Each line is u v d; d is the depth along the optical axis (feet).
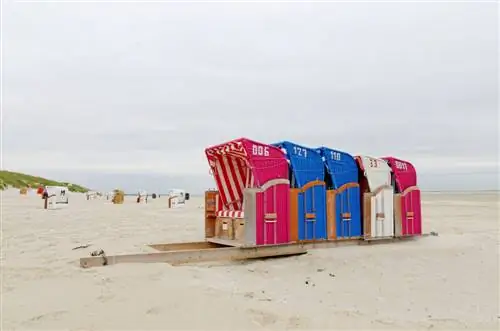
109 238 34.04
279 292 17.71
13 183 214.90
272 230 25.38
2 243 30.37
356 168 30.09
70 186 283.79
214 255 23.34
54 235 35.88
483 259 25.14
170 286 17.17
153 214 67.56
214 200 29.12
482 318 14.39
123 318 13.21
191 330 12.37
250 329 12.66
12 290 16.48
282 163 26.17
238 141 25.20
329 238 27.99
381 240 30.30
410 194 32.71
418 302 16.43
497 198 147.74
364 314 14.67
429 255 26.18
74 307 14.24
